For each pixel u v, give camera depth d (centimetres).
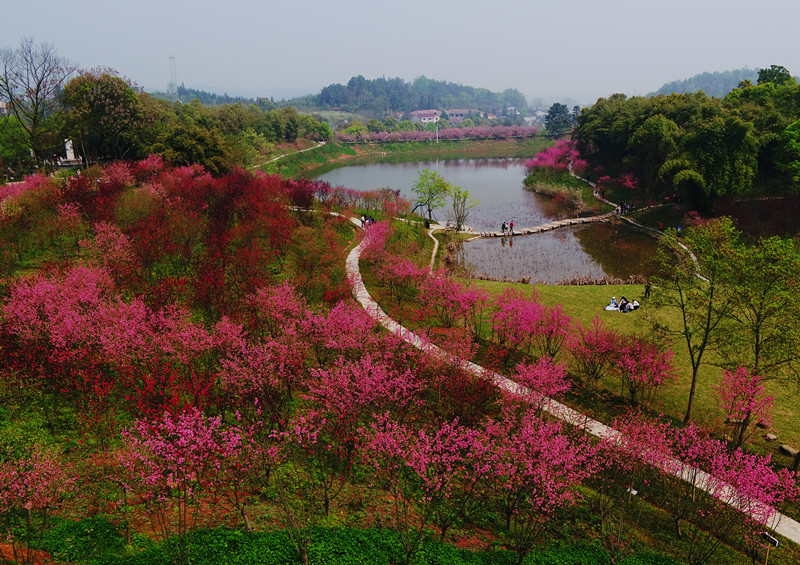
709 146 5488
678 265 2380
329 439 1670
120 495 1370
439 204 6562
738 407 1952
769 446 2050
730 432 2120
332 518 1409
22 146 5916
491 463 1531
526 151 15812
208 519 1339
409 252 4138
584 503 1681
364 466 1678
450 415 1884
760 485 1462
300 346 2011
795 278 1922
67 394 1748
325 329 2091
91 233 3209
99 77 5997
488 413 2042
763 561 1513
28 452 1441
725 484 1554
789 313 1912
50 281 2236
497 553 1383
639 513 1655
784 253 1967
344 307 2380
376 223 4372
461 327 2892
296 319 2211
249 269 2733
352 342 2025
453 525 1491
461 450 1672
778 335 1903
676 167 5628
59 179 4738
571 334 2641
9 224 2978
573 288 3706
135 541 1227
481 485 1600
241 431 1495
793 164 5234
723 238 2247
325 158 13125
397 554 1283
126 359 1736
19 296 2022
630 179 7062
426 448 1432
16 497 1159
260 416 1688
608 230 5891
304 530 1312
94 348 1856
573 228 6053
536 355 2667
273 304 2238
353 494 1547
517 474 1452
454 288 2852
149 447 1258
